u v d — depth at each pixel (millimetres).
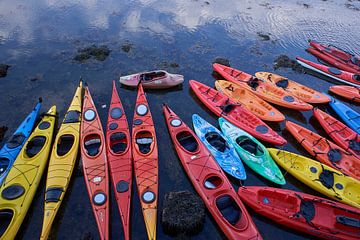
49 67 15492
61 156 10469
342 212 9688
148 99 14125
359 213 9484
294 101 14031
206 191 9930
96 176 10016
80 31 18719
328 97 14414
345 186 10703
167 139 12141
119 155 10625
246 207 9961
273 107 13734
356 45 20031
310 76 16938
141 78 14344
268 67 17141
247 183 10922
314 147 12109
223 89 14586
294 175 11094
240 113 13305
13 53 16375
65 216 9422
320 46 18625
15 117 12547
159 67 16172
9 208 9000
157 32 19219
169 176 10805
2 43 17141
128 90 14391
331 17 23797
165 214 9352
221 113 13180
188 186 10562
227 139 11930
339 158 11664
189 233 9258
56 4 21797
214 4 23984
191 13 22094
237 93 14555
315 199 9797
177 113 13508
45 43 17391
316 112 13672
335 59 17719
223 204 9648
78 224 9250
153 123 12531
